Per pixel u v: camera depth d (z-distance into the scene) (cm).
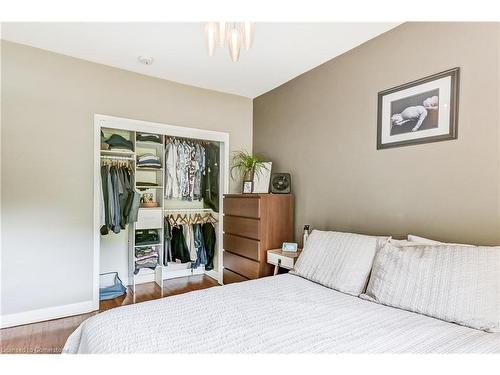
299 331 128
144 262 346
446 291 139
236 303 160
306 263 215
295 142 307
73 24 212
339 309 152
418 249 161
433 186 185
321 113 275
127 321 133
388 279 161
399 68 206
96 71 277
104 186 301
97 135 278
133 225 336
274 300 165
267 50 247
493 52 158
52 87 256
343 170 251
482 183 163
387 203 214
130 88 296
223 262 342
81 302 270
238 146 372
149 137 353
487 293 129
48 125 254
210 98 348
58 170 259
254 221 286
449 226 177
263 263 280
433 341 117
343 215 250
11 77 239
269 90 348
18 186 243
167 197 364
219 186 373
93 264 276
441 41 181
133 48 248
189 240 379
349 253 193
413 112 197
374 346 114
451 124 175
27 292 246
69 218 264
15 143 241
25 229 245
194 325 132
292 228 302
